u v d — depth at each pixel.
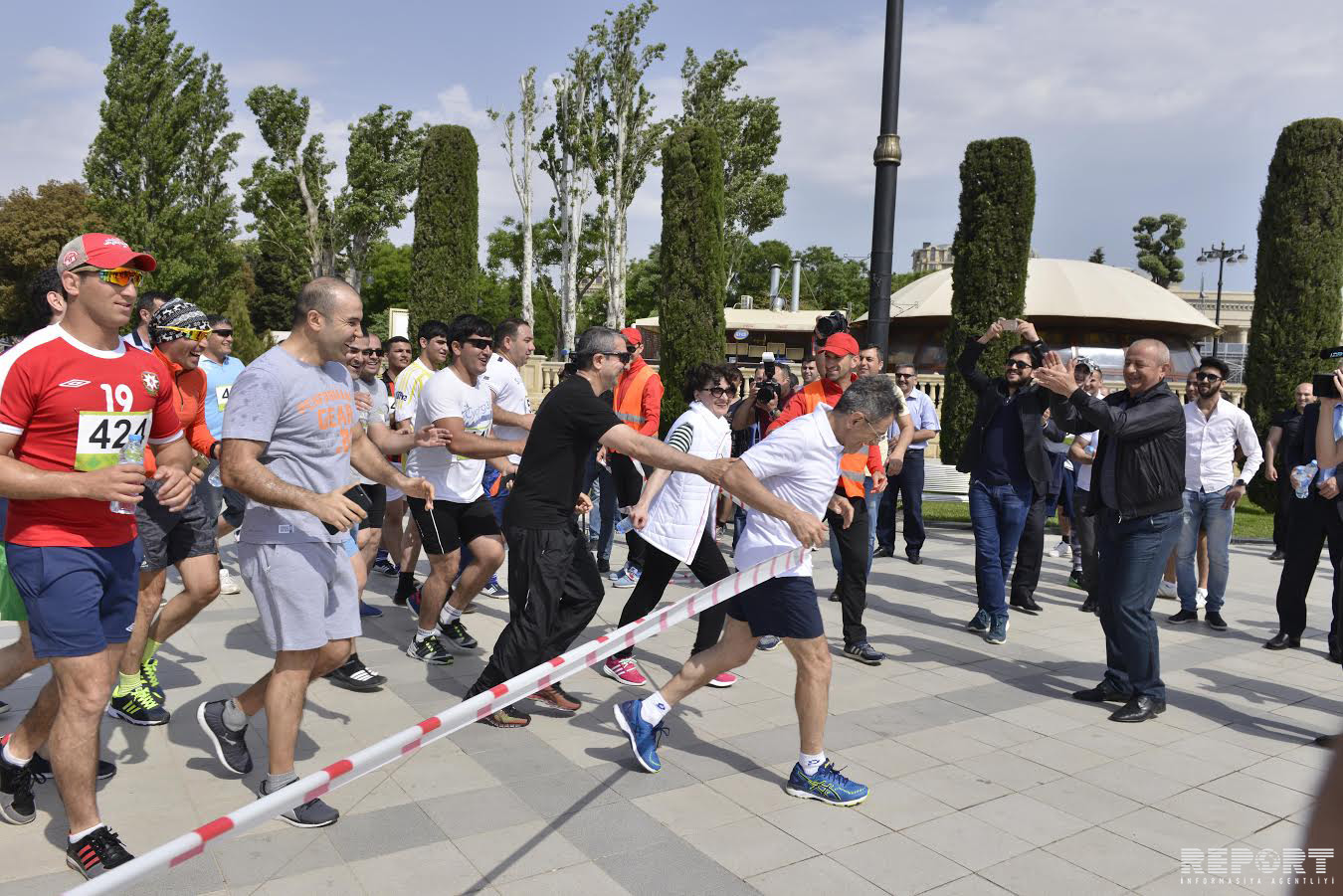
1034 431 6.14
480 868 3.13
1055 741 4.50
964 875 3.19
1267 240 14.04
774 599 3.63
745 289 60.94
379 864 3.13
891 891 3.07
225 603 6.57
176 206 34.69
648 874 3.13
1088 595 7.26
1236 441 7.09
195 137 36.00
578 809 3.60
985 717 4.82
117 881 1.95
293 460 3.45
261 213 41.53
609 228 33.62
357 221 40.03
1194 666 5.89
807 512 3.76
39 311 3.90
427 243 16.22
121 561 3.15
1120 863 3.29
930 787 3.92
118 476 2.88
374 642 5.82
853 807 3.69
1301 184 13.66
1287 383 13.86
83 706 2.96
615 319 33.62
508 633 4.45
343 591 3.59
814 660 3.67
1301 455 6.60
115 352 3.15
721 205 13.44
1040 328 20.30
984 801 3.79
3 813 3.33
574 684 5.18
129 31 33.97
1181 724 4.79
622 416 7.82
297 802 2.29
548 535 4.43
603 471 8.05
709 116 34.03
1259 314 14.16
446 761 4.05
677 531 4.97
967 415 13.12
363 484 6.25
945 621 6.89
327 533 3.46
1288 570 6.30
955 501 13.95
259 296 60.84
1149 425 4.65
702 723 4.60
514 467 5.51
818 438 3.69
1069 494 8.13
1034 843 3.43
